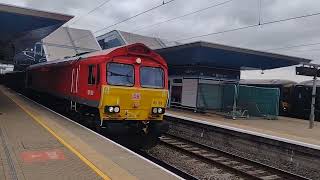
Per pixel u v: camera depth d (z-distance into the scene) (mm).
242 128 18781
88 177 7691
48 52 45156
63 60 20359
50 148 10250
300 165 13461
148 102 14617
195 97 27312
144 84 14547
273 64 29656
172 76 30422
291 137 16734
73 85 16828
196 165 13172
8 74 51938
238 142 16266
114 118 13969
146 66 14680
